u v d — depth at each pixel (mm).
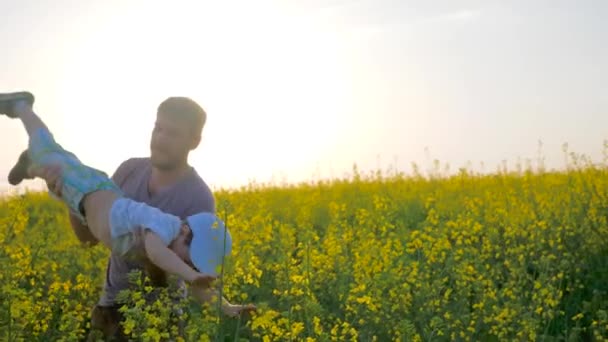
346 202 13852
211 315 4750
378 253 7547
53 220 12531
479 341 6648
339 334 6316
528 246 8406
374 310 6246
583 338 7180
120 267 5090
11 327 5254
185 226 4621
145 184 5109
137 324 4707
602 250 9281
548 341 6688
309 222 11570
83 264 8359
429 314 6672
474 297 7773
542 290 6570
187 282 4656
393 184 15992
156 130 4969
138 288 5047
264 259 8211
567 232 9336
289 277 6273
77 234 5191
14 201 6523
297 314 5816
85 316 6527
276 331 4820
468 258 8047
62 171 4781
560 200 10914
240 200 12242
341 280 7332
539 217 10219
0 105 5086
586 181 11719
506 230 9234
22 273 6371
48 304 5996
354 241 8930
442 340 6539
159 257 4453
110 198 4695
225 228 4512
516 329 6477
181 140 4941
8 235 6410
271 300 7383
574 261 8539
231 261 5172
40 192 17078
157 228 4520
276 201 14664
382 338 6387
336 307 7148
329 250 7582
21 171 5051
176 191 5027
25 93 5098
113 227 4590
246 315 4766
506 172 15742
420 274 7293
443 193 13977
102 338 5242
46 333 5770
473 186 14852
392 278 6613
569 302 7715
